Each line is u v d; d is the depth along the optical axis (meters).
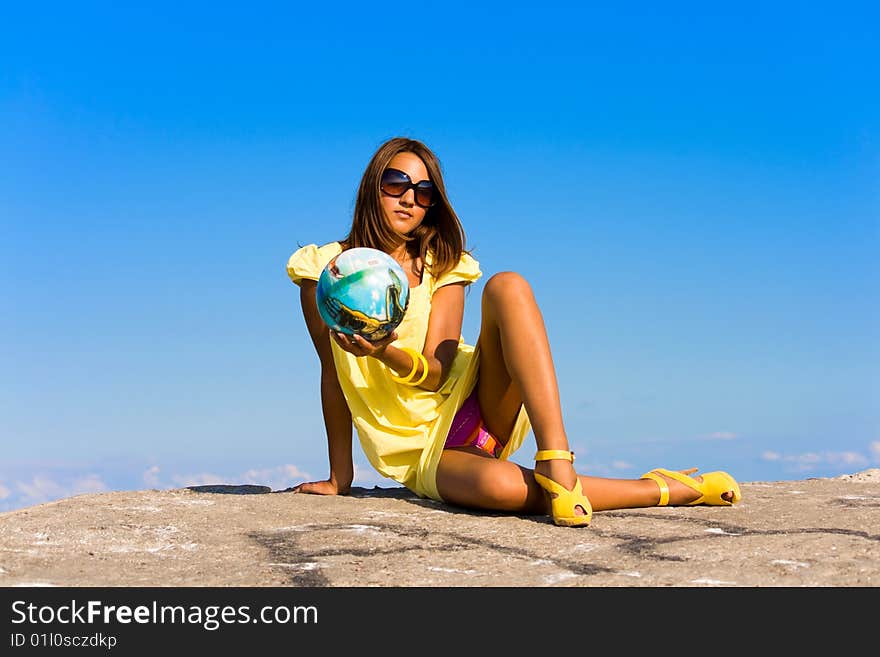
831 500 3.97
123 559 2.74
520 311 3.40
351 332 3.33
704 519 3.38
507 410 3.74
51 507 3.67
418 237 4.04
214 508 3.66
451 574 2.55
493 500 3.41
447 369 3.88
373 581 2.48
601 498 3.54
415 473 3.87
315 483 4.19
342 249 4.05
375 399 3.88
